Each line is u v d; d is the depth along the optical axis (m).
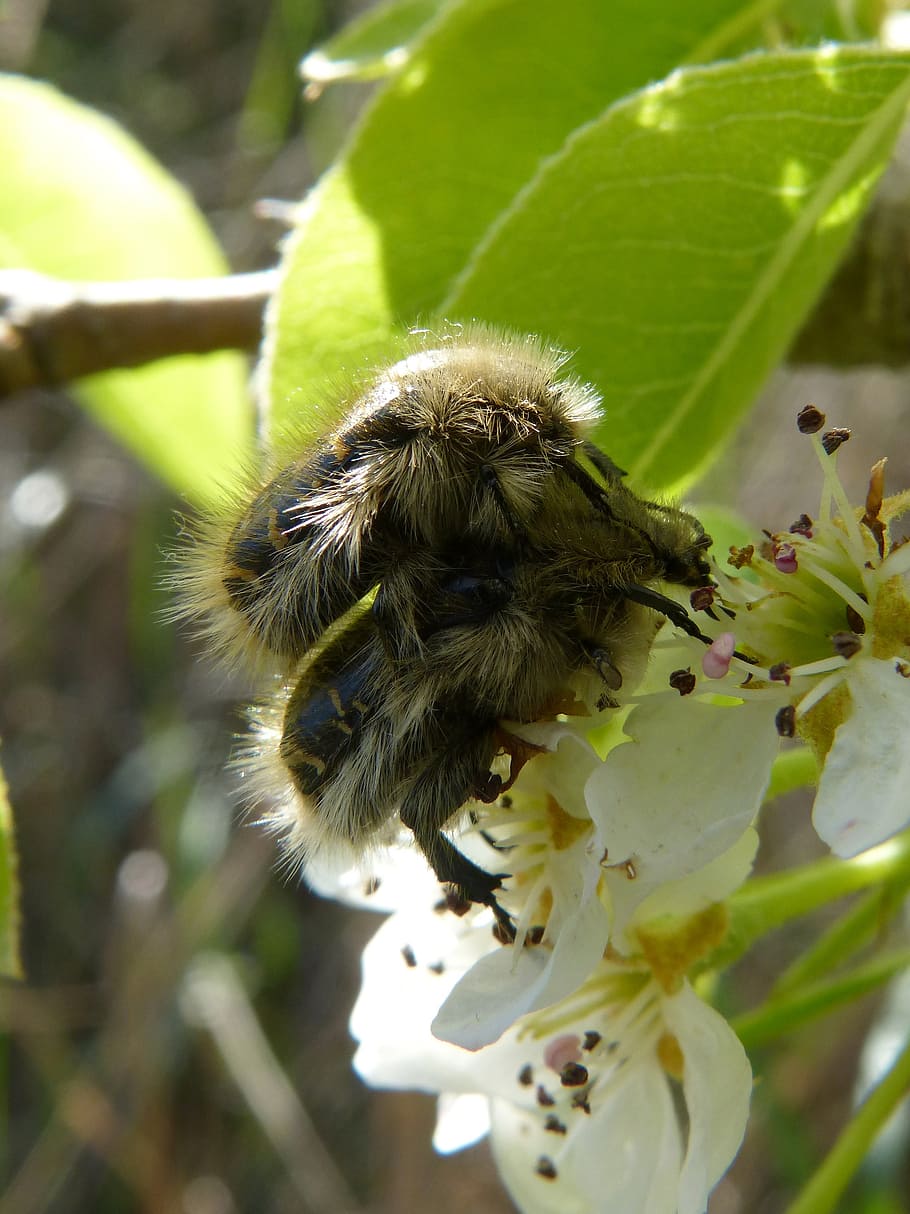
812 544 0.06
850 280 0.07
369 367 0.06
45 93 0.09
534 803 0.06
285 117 0.17
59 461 0.20
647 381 0.06
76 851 0.19
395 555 0.05
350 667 0.05
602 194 0.06
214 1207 0.17
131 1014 0.16
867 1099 0.06
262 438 0.06
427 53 0.07
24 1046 0.17
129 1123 0.16
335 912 0.18
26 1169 0.17
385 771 0.05
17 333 0.08
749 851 0.06
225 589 0.05
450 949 0.06
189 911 0.17
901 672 0.05
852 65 0.05
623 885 0.05
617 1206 0.06
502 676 0.05
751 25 0.07
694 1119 0.05
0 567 0.20
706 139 0.06
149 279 0.09
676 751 0.05
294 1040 0.18
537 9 0.07
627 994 0.06
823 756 0.05
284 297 0.06
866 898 0.07
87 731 0.20
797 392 0.17
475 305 0.06
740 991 0.16
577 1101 0.06
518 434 0.05
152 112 0.22
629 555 0.05
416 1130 0.16
